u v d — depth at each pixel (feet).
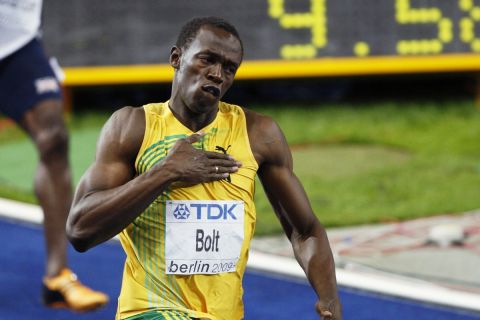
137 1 120.06
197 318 45.62
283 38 119.34
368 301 79.00
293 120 124.88
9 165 112.27
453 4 120.06
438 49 120.26
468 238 92.99
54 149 75.10
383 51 120.16
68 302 74.64
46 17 119.85
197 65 44.09
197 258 45.47
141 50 120.47
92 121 124.88
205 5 119.65
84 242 44.55
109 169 44.96
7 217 96.53
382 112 127.24
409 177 108.68
